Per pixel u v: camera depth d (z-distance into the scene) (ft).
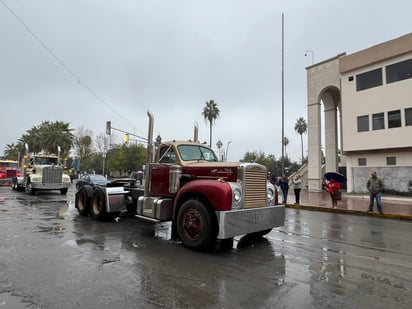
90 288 12.65
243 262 17.06
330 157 96.58
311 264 17.01
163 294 12.23
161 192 23.67
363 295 12.61
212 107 184.85
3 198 51.47
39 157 63.87
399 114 67.31
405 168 66.39
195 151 25.08
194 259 17.40
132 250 19.06
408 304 11.76
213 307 11.15
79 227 26.30
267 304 11.48
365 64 73.61
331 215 42.86
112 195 29.66
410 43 65.62
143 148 175.94
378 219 39.55
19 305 10.94
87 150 195.62
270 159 240.32
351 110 76.48
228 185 19.15
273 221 22.20
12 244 19.57
